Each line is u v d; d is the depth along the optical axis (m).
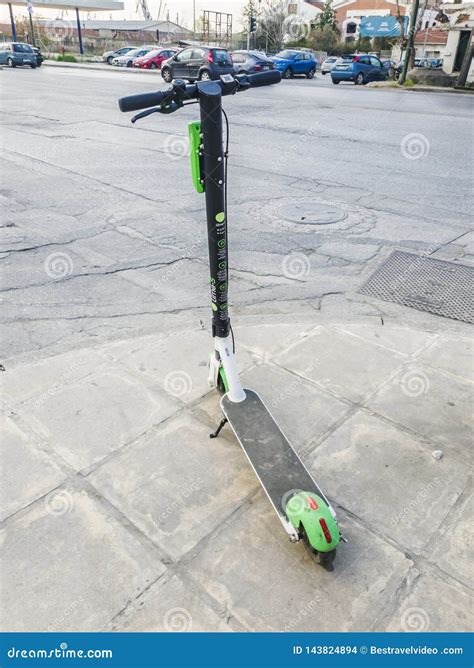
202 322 4.26
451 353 3.88
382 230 6.14
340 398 3.40
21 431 3.09
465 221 6.43
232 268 5.22
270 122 12.82
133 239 5.84
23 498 2.67
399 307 4.54
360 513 2.61
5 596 2.22
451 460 2.93
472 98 19.28
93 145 10.20
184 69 21.20
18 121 12.44
